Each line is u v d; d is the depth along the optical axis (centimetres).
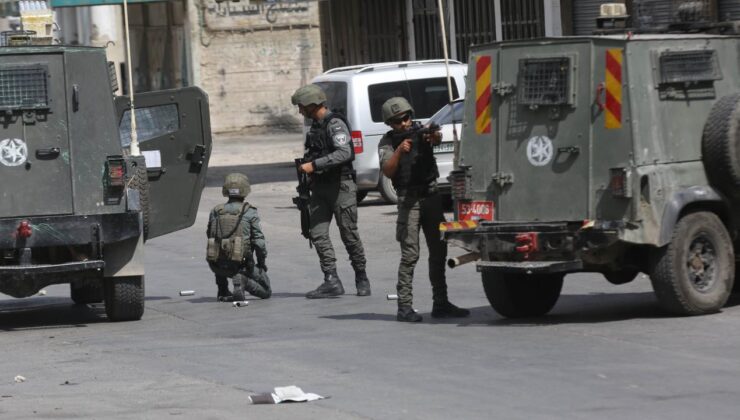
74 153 4175
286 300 4641
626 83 3666
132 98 4581
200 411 2809
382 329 3850
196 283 5262
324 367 3272
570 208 3766
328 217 4656
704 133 3778
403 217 3962
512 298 3934
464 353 3378
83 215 4138
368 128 7550
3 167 4134
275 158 11975
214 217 4609
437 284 4038
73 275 4181
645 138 3681
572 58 3747
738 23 3962
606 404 2733
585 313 3988
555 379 2994
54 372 3378
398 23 10662
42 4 4872
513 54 3856
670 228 3694
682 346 3328
